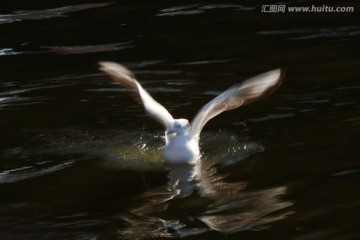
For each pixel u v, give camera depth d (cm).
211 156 1258
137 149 1305
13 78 1692
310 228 977
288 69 1691
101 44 1930
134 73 1702
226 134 1343
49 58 1834
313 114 1405
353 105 1437
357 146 1242
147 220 1027
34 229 1017
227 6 2248
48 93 1588
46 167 1236
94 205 1085
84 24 2095
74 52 1869
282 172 1168
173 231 989
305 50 1825
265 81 1166
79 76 1692
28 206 1092
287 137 1307
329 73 1647
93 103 1526
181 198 1095
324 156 1213
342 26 2012
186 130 1251
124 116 1456
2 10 2256
